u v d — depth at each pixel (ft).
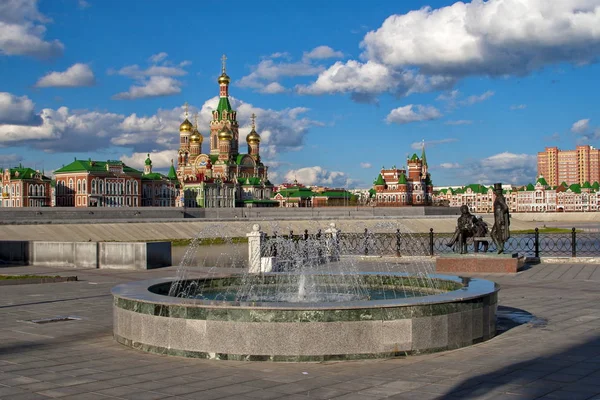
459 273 98.37
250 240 115.14
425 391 34.53
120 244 113.60
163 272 106.52
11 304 69.46
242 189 603.26
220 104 645.92
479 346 46.03
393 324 42.57
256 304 42.86
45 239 253.03
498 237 98.43
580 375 37.60
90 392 34.91
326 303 43.06
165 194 549.13
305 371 39.14
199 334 42.96
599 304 65.87
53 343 48.52
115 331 49.24
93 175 474.90
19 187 469.16
